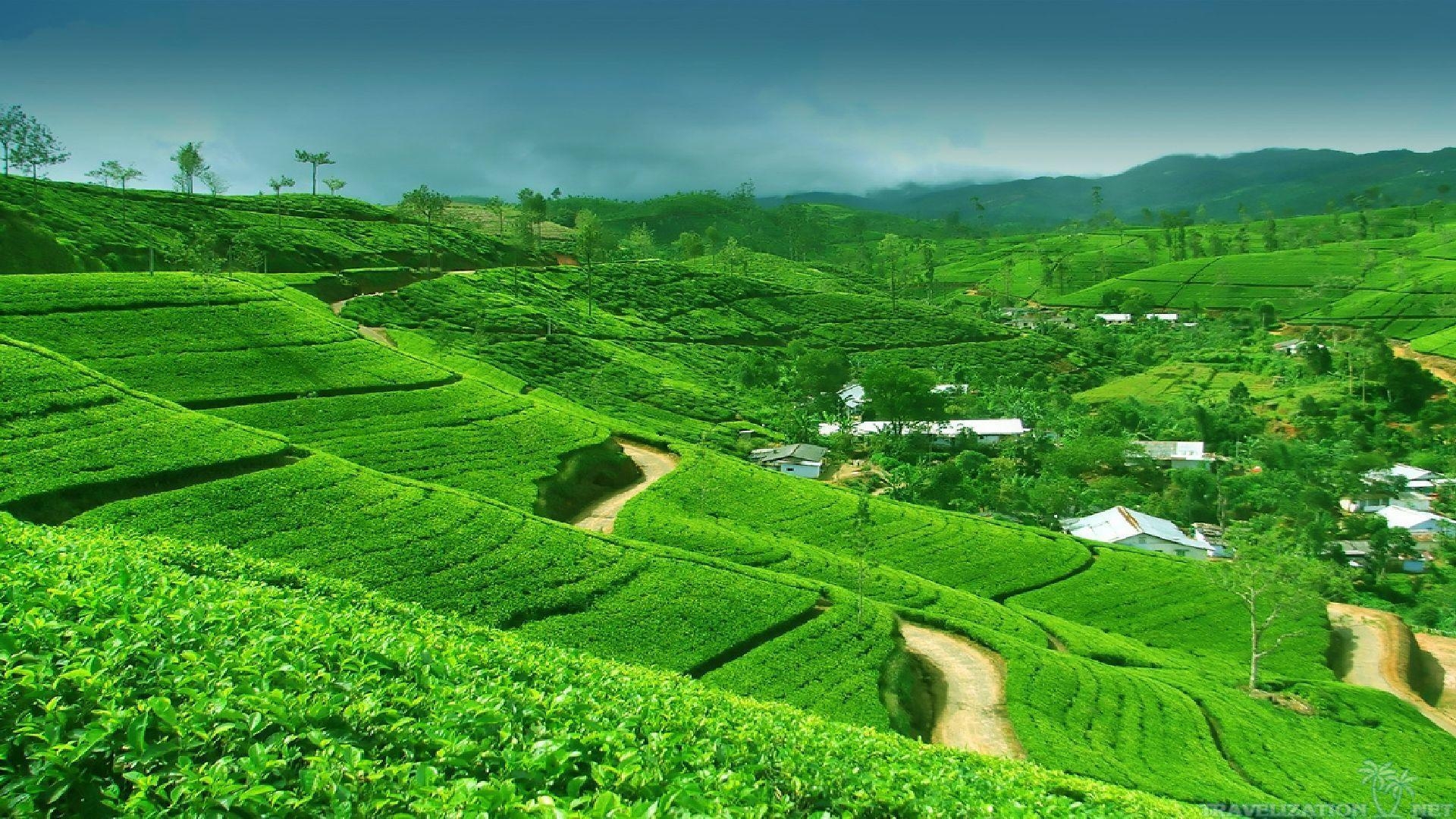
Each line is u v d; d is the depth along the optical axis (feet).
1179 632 219.20
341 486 178.70
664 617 156.35
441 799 39.34
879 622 168.96
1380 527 341.41
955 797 64.85
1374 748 163.94
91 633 50.26
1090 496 377.91
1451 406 484.74
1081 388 605.31
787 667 147.33
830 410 501.97
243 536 153.99
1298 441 438.81
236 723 43.80
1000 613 198.18
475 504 183.73
